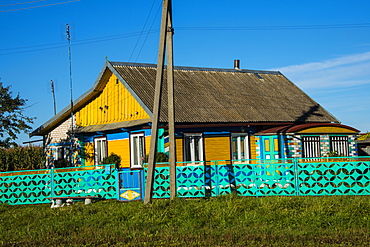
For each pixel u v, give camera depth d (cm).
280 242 1079
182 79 2611
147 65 2580
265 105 2633
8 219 1580
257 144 2383
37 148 3225
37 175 1914
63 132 2839
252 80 2961
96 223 1410
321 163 1659
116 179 1775
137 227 1325
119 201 1752
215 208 1466
